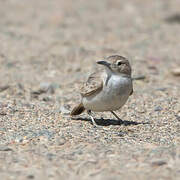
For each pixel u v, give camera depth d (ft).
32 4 155.02
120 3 159.74
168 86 75.15
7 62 86.22
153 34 117.91
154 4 156.56
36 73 80.94
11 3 154.81
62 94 69.77
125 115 58.59
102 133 49.62
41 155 42.42
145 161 41.11
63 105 62.69
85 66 85.10
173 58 94.22
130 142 46.78
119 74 49.88
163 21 133.39
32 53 93.91
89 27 124.77
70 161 41.09
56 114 57.11
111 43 106.52
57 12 142.51
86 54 93.45
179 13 134.62
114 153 43.06
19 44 101.55
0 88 70.08
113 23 131.03
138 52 98.07
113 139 47.57
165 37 114.62
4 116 54.85
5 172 38.60
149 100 65.92
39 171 38.93
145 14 142.92
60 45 101.81
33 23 127.54
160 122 55.26
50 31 118.11
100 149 44.14
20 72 81.05
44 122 53.31
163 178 37.68
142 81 77.61
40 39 107.86
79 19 135.44
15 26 122.52
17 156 42.11
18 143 45.75
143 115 58.85
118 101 50.26
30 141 46.34
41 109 59.31
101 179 37.42
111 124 53.98
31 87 72.69
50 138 47.29
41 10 146.20
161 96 68.64
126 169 39.45
